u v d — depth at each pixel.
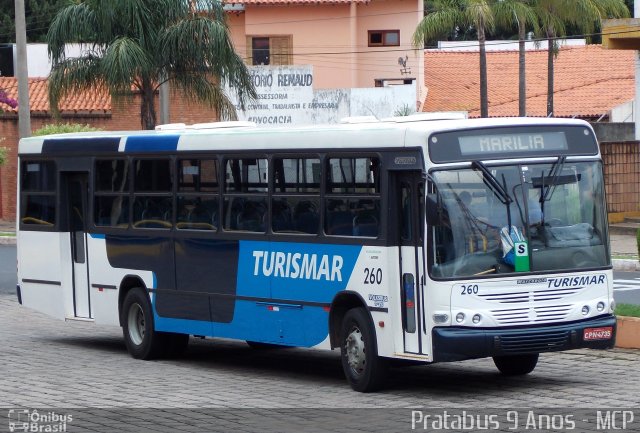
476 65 84.94
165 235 22.59
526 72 83.00
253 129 20.80
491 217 17.52
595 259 18.09
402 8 75.88
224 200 21.33
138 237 23.30
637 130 52.38
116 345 25.44
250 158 20.78
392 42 76.38
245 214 20.86
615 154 51.91
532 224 17.69
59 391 19.14
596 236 18.20
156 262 22.88
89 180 24.62
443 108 77.25
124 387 19.50
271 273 20.22
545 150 18.03
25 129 49.62
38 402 18.08
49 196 25.64
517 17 60.84
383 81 76.50
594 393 17.42
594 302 18.00
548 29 65.31
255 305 20.56
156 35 45.50
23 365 22.34
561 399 17.00
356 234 18.55
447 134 17.53
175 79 46.75
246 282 20.75
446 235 17.28
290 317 19.88
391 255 17.94
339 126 19.08
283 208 20.03
